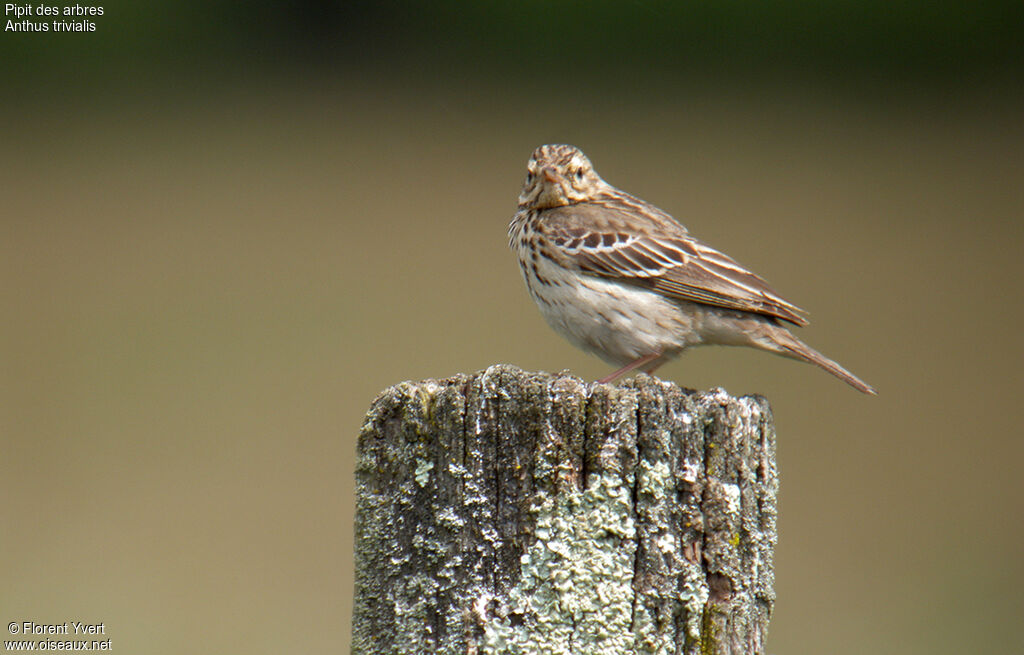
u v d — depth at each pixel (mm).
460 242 23219
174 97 27672
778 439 16266
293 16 28281
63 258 21828
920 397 17391
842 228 23594
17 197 23938
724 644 4730
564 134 26438
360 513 4855
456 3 28719
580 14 28719
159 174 25062
